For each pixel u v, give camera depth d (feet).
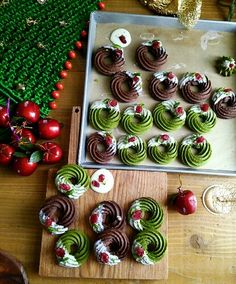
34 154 1.38
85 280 1.36
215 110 1.49
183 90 1.50
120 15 1.55
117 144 1.44
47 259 1.34
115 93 1.48
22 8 1.55
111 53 1.52
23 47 1.52
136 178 1.41
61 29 1.55
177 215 1.42
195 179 1.45
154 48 1.51
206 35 1.58
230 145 1.48
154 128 1.48
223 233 1.41
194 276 1.38
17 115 1.41
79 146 1.42
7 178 1.43
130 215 1.37
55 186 1.40
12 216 1.40
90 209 1.38
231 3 1.57
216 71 1.55
